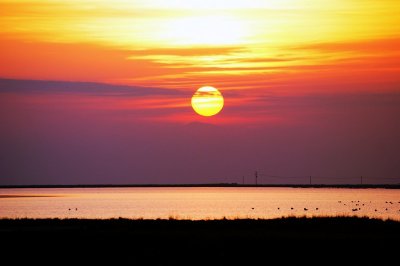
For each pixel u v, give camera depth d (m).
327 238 101.25
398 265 78.38
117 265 78.25
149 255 85.06
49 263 80.06
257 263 79.62
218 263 79.56
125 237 102.50
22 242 96.94
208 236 104.06
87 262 80.44
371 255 85.12
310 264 79.00
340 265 78.38
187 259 82.06
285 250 89.00
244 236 104.00
